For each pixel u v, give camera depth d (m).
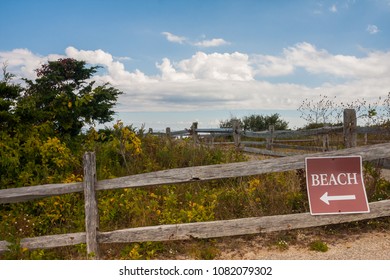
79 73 13.52
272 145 14.68
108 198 7.00
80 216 6.86
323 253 5.45
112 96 11.77
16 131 8.62
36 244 5.64
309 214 5.96
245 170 5.90
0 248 5.68
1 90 8.88
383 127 7.69
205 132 15.84
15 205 7.29
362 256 5.26
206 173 5.80
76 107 9.89
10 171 8.05
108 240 5.59
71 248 5.89
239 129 13.48
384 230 6.15
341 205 6.06
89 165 5.58
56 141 8.52
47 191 5.64
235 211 6.83
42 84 12.59
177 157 9.90
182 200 7.43
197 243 5.87
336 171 6.20
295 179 7.57
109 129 10.83
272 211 6.59
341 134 8.39
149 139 10.63
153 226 5.72
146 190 7.82
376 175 7.11
